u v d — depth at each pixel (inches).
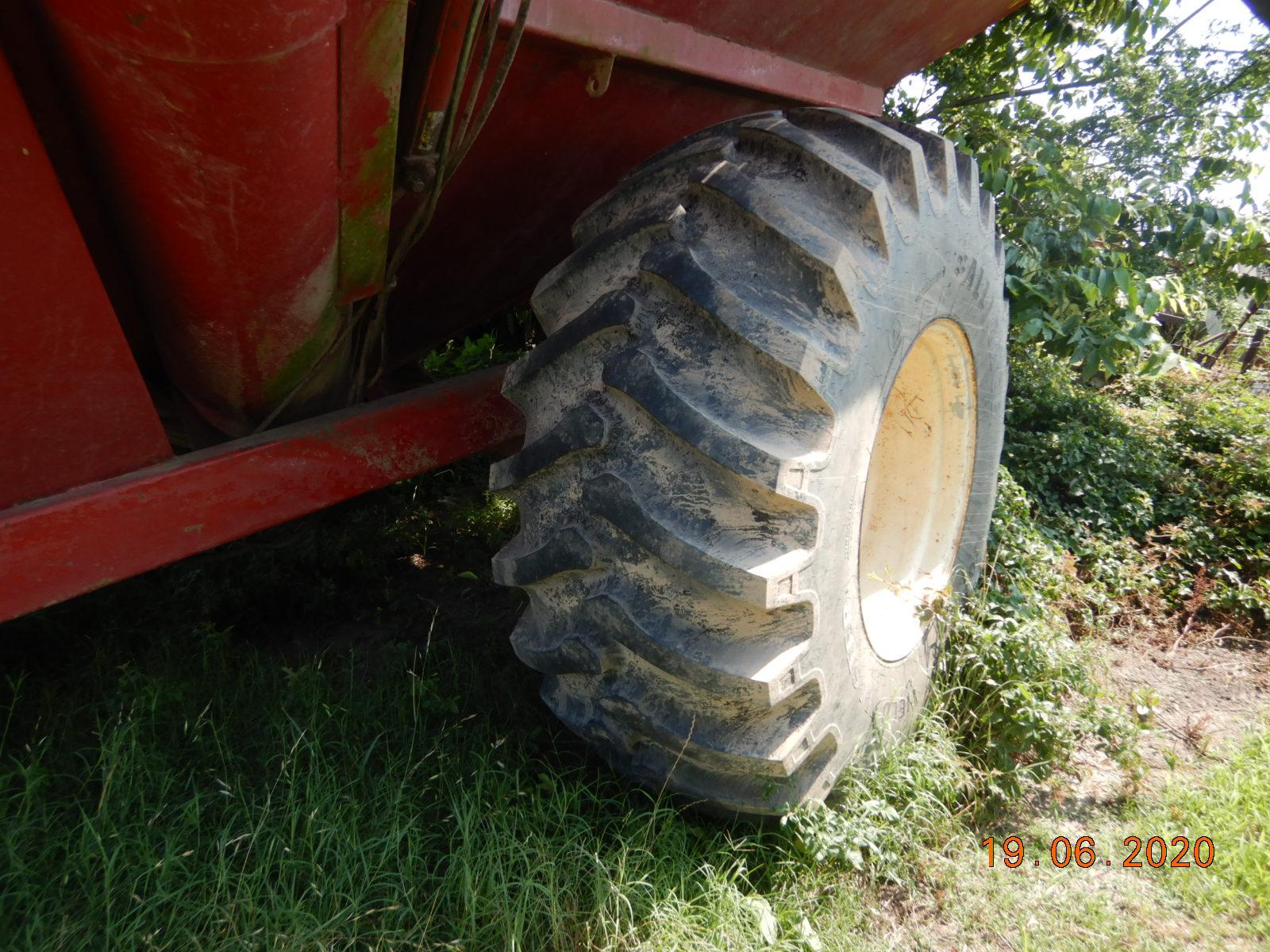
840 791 96.0
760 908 82.0
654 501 74.2
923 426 123.2
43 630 110.5
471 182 93.7
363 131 60.5
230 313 70.4
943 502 126.8
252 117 49.9
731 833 93.0
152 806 86.0
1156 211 264.4
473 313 124.8
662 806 91.9
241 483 78.4
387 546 144.6
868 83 133.0
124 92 49.1
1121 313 219.9
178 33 43.7
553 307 86.2
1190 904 94.7
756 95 111.0
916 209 89.2
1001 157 235.1
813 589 77.9
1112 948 88.2
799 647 78.8
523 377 81.7
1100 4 257.9
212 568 124.4
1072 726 114.2
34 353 61.6
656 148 109.0
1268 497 190.7
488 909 78.8
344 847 82.2
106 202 63.8
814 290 77.8
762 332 73.9
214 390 84.2
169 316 73.2
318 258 69.2
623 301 76.5
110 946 72.5
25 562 67.1
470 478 167.6
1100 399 247.1
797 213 78.0
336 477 85.6
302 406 91.8
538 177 100.3
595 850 84.7
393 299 110.1
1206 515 198.8
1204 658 151.5
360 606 134.9
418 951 75.3
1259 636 160.4
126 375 67.9
